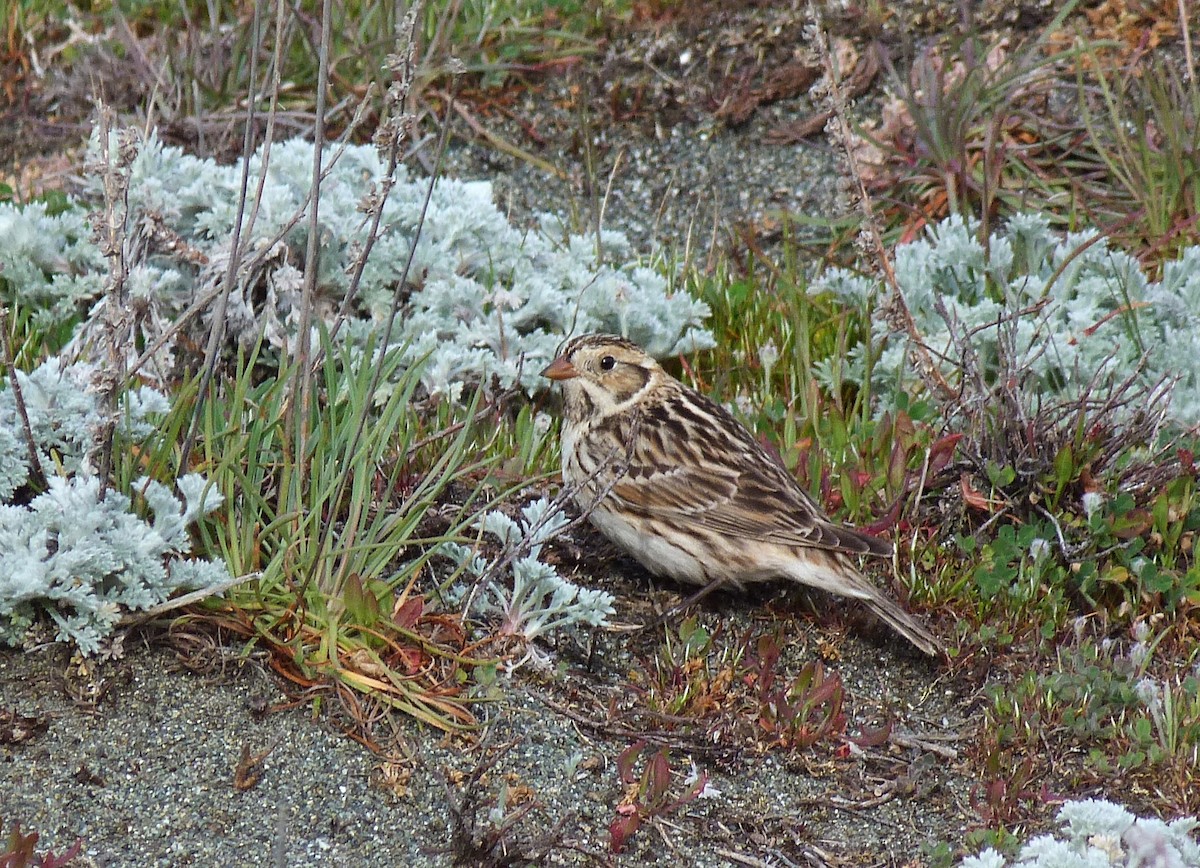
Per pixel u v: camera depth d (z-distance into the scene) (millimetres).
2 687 8625
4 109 16703
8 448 8977
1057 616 10359
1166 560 10680
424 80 16391
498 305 12062
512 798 8523
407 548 10055
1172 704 9453
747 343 13023
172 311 11953
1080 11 17078
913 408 11547
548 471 11383
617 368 10922
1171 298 12375
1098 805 8266
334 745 8656
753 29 17375
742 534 10328
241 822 8188
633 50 17375
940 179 15398
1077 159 15688
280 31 9008
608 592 10555
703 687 9422
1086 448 10922
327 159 12875
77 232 12422
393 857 8117
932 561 10695
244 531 9203
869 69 16875
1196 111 14883
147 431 9383
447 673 9125
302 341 9281
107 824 8047
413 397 11555
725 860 8438
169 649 8961
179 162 12516
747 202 15992
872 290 13031
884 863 8516
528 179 16312
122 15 17125
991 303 12352
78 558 8570
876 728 9508
